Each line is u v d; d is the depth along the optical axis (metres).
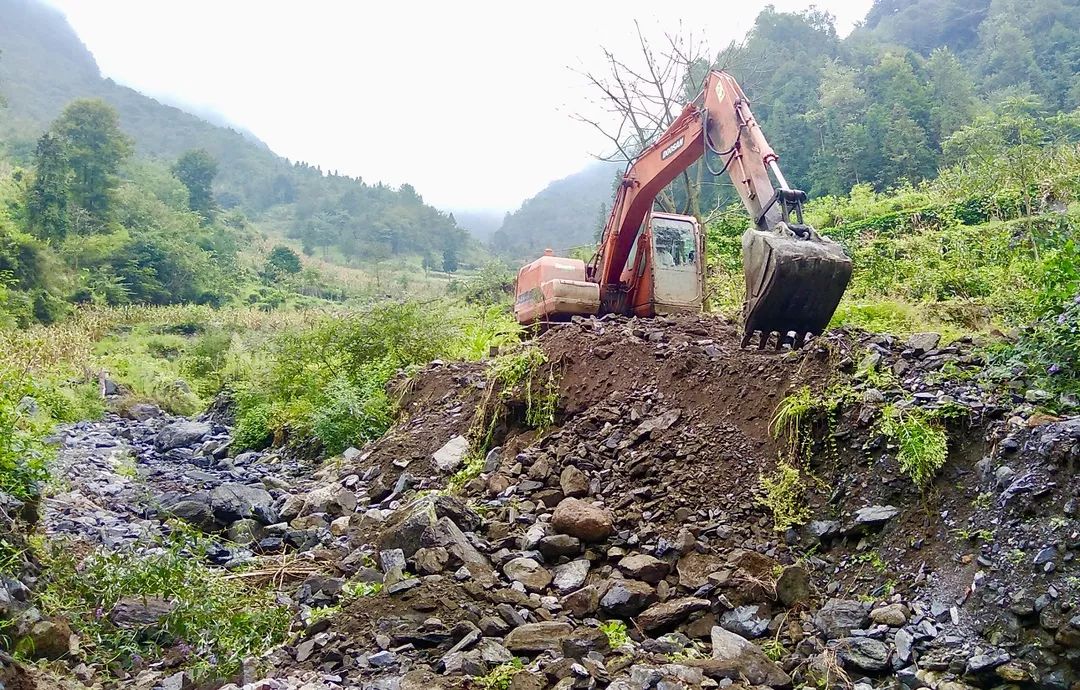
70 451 9.41
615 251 9.51
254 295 55.78
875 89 48.06
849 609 4.06
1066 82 53.06
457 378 9.11
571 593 4.65
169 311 36.84
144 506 7.16
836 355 5.46
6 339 16.06
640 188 8.99
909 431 4.52
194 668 3.91
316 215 131.62
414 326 12.02
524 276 10.45
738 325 8.24
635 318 8.70
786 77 52.50
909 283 11.46
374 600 4.43
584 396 7.04
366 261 104.12
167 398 17.19
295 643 4.27
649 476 5.60
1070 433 3.97
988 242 12.52
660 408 6.25
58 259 39.75
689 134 8.01
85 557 5.20
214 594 4.40
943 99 45.78
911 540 4.32
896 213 18.33
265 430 11.04
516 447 6.99
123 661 4.11
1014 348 5.15
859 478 4.78
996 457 4.24
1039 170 15.55
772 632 4.12
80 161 53.81
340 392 9.80
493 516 5.74
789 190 6.35
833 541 4.66
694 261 9.50
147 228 56.22
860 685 3.61
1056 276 5.44
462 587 4.53
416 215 128.00
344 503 6.91
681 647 4.04
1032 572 3.67
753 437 5.49
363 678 3.81
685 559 4.70
